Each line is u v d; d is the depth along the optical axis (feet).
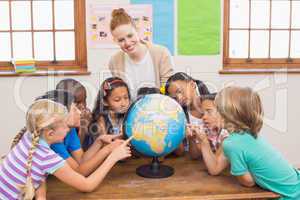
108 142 6.29
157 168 6.05
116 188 5.43
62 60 11.51
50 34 11.59
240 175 5.43
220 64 11.41
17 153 5.14
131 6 10.92
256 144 5.49
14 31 11.51
